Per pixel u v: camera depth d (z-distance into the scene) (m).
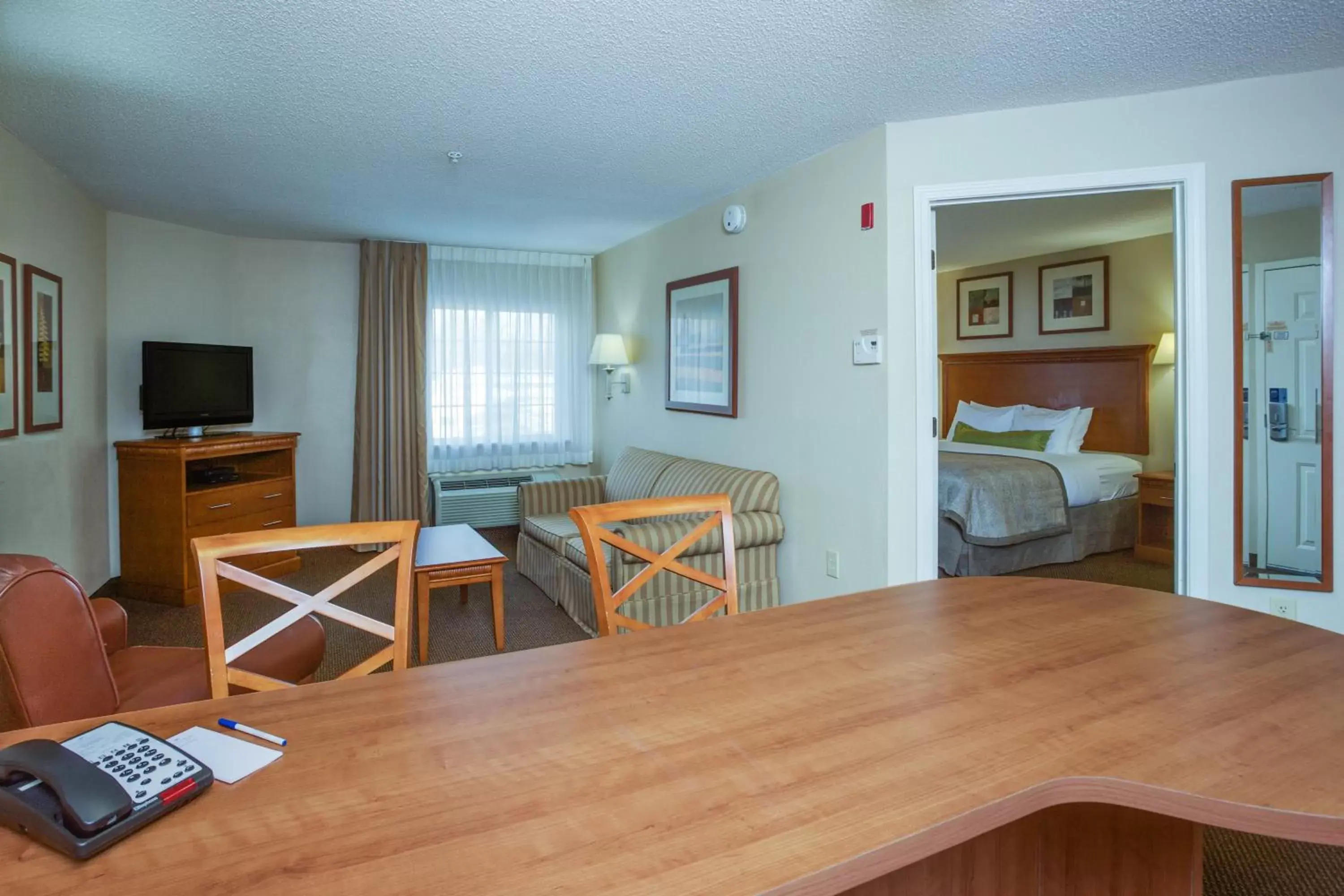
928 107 2.84
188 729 0.97
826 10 2.11
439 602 4.19
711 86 2.63
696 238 4.46
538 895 0.65
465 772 0.87
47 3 2.06
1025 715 1.02
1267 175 2.65
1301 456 2.69
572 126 3.02
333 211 4.45
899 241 3.00
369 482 5.33
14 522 3.12
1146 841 1.25
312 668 2.30
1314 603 2.68
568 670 1.19
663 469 4.36
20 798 0.76
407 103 2.79
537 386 5.90
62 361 3.64
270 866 0.70
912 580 3.02
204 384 4.57
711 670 1.19
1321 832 0.80
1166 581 4.39
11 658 1.50
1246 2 2.09
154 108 2.83
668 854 0.71
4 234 3.03
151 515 4.07
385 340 5.34
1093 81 2.62
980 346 6.53
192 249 4.86
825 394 3.38
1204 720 1.00
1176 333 2.79
